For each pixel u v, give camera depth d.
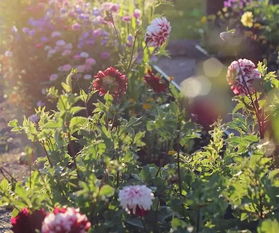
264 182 4.80
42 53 9.73
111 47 9.54
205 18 13.43
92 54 9.44
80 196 4.61
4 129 9.31
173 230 4.61
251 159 4.94
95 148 5.19
